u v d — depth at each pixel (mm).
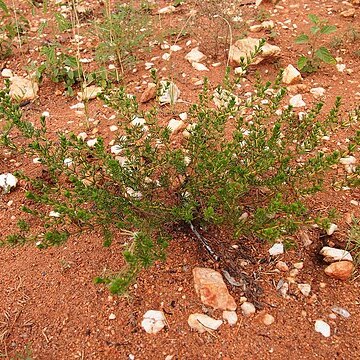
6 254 836
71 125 1106
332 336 699
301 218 846
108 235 732
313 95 1151
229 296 733
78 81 1246
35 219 890
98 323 726
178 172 790
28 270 807
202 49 1314
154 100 1147
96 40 1404
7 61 1355
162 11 1505
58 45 1300
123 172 770
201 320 711
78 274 791
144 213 768
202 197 780
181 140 1025
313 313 725
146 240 667
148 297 749
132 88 1197
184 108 1116
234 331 705
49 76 1246
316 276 775
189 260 791
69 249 829
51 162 784
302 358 675
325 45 1321
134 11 1383
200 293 738
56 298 763
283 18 1454
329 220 678
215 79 1208
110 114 1127
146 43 1363
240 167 724
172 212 744
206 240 805
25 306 759
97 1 1619
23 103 1190
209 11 1349
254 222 707
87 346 703
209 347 689
